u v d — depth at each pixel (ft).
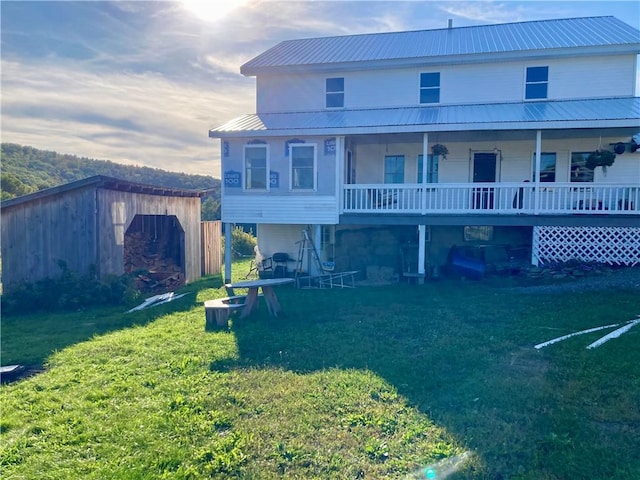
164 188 44.57
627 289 33.19
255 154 45.50
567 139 48.39
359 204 48.85
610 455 11.34
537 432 12.70
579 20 57.77
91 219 36.55
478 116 42.52
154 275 45.73
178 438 13.37
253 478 11.27
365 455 12.08
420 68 52.34
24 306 33.91
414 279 43.01
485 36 56.18
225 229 46.73
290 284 44.24
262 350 21.40
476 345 20.81
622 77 47.50
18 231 35.99
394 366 18.48
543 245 44.88
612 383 15.56
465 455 11.73
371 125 42.14
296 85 55.26
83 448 13.00
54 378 18.72
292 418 14.30
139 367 19.75
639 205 39.32
